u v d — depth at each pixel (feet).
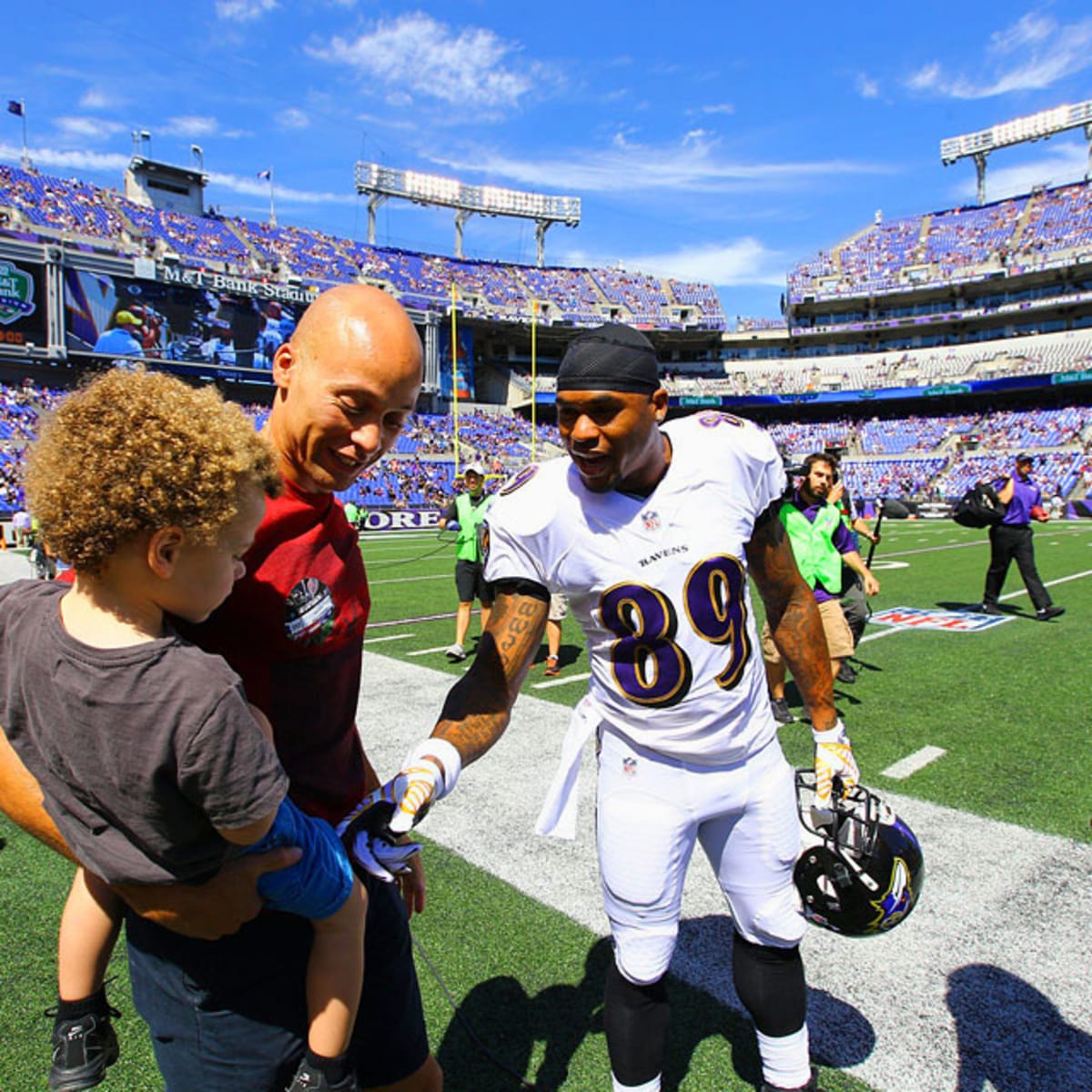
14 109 128.47
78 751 3.18
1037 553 53.36
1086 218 148.46
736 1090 6.27
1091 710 16.74
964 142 174.60
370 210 163.94
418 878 5.36
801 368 165.37
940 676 19.85
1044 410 134.92
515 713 16.87
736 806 5.34
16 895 9.45
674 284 180.45
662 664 5.01
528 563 5.30
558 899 9.25
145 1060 6.70
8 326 91.09
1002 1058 6.54
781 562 5.77
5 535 59.77
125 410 3.09
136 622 3.32
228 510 3.28
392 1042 4.78
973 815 11.35
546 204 177.78
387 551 60.80
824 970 7.86
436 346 138.51
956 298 157.89
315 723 4.43
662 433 5.38
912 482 125.29
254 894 3.56
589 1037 6.94
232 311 106.01
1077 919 8.64
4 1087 6.33
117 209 123.65
